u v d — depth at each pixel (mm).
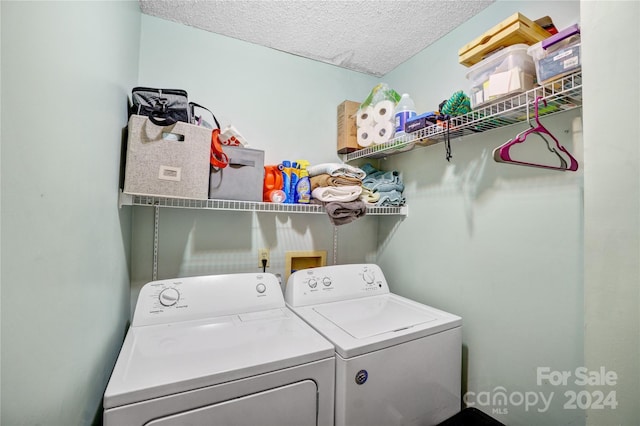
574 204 1060
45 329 491
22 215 419
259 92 1784
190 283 1313
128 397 720
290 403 921
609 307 614
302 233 1889
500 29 1049
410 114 1599
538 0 1211
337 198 1555
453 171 1570
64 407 568
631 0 599
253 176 1437
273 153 1820
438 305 1638
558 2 1142
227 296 1349
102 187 823
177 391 772
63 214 557
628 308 588
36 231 459
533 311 1184
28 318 438
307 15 1513
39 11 455
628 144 593
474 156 1454
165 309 1218
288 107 1874
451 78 1630
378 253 2152
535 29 1042
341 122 1983
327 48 1825
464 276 1488
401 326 1218
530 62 1029
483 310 1384
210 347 995
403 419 1116
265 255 1765
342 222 1582
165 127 1120
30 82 433
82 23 635
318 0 1404
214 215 1640
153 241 1495
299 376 941
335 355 1023
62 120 544
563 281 1088
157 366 853
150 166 1082
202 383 802
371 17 1523
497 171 1342
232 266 1678
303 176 1693
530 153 1207
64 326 568
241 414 844
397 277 1960
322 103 1996
